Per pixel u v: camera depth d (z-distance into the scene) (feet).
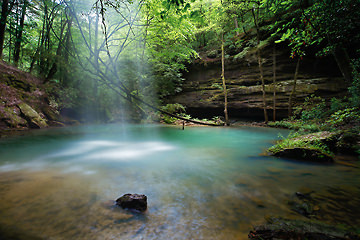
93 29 25.70
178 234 5.80
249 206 7.60
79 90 49.06
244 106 52.47
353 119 22.58
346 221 6.33
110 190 9.20
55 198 8.16
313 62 45.16
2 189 9.09
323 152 15.05
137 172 12.35
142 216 6.80
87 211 7.07
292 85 46.26
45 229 5.92
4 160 15.08
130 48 41.91
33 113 35.42
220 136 31.04
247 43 54.24
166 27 34.73
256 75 53.42
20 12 41.50
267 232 5.52
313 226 5.77
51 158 16.15
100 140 26.66
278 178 11.09
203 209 7.36
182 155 17.69
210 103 58.08
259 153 18.43
